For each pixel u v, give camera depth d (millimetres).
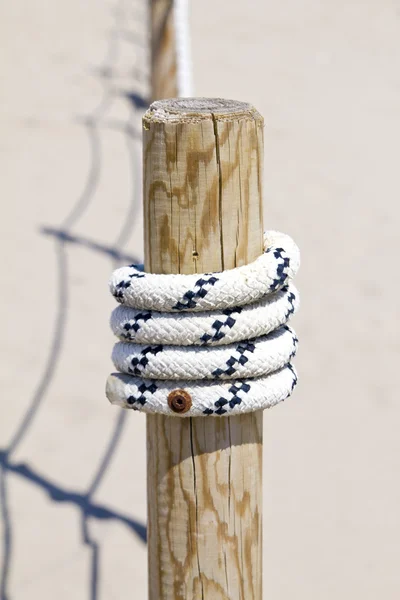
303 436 6012
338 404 6402
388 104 13117
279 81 13875
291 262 2227
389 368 6902
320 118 12398
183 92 7000
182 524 2332
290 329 2350
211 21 17219
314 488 5523
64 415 5965
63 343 6801
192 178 2160
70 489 5293
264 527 5180
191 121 2135
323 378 6719
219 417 2266
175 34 7480
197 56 14930
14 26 15930
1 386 6258
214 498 2309
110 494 5270
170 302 2146
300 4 18672
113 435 5793
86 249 8211
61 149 10484
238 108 2195
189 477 2299
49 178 9734
